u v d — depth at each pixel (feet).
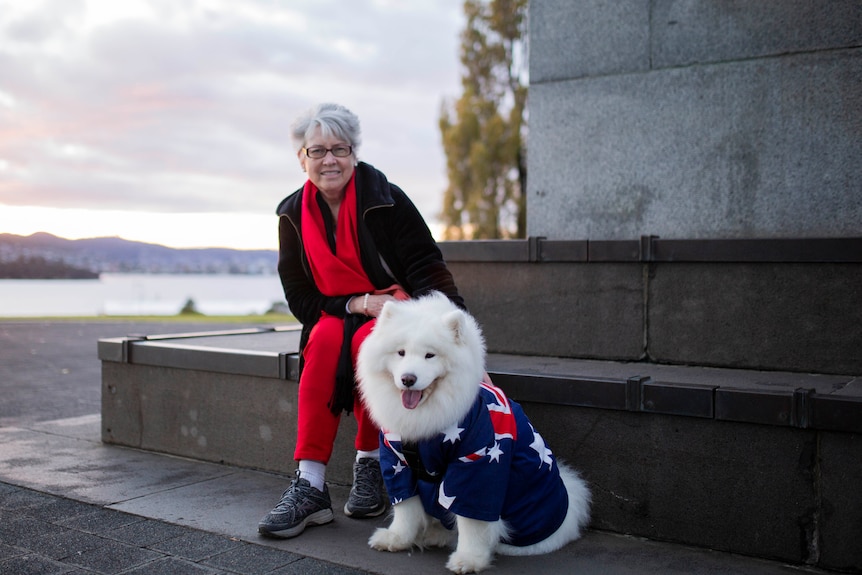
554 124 14.87
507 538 9.14
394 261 10.85
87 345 33.06
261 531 9.58
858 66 12.06
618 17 14.12
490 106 80.43
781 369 11.57
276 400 12.67
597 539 9.75
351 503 10.61
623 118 14.14
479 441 8.44
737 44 13.04
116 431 14.76
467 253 13.91
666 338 12.41
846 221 12.25
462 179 80.18
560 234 14.89
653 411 9.48
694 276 12.17
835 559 8.52
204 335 16.34
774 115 12.74
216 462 13.51
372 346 8.77
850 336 11.08
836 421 8.34
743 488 9.07
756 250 11.59
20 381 23.02
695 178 13.47
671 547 9.44
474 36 81.41
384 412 8.73
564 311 13.21
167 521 10.33
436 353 8.39
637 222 14.07
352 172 10.83
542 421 10.43
